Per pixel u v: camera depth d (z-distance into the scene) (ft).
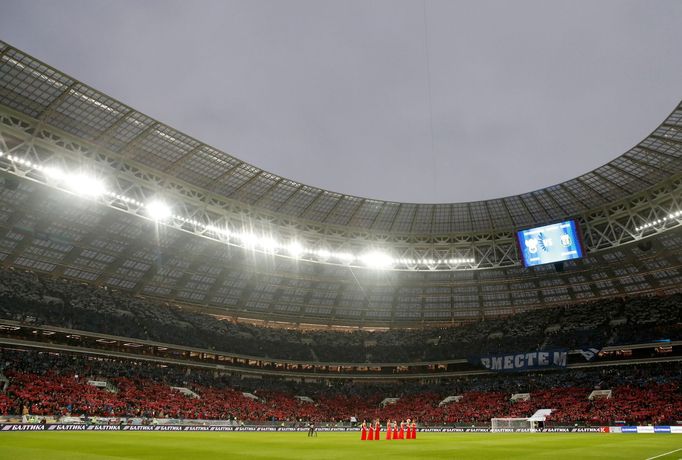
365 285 274.57
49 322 188.55
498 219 236.02
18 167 155.12
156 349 228.63
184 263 232.32
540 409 215.10
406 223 240.12
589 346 236.02
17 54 131.64
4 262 192.24
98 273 216.74
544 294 274.36
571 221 216.33
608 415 194.18
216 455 65.51
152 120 160.35
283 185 207.00
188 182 193.67
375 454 69.87
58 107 150.61
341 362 270.46
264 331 271.69
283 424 206.49
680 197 187.73
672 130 162.71
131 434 124.98
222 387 237.66
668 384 205.98
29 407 153.48
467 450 79.05
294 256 230.07
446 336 279.49
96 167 169.37
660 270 234.99
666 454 71.00
